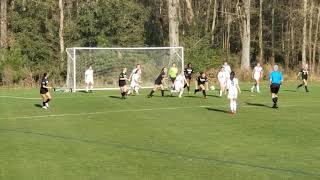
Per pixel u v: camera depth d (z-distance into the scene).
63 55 96.00
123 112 45.91
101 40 99.44
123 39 101.56
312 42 122.12
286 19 129.75
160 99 58.03
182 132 34.34
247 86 81.06
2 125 38.22
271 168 23.80
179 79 60.88
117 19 101.38
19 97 62.25
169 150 28.12
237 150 28.06
